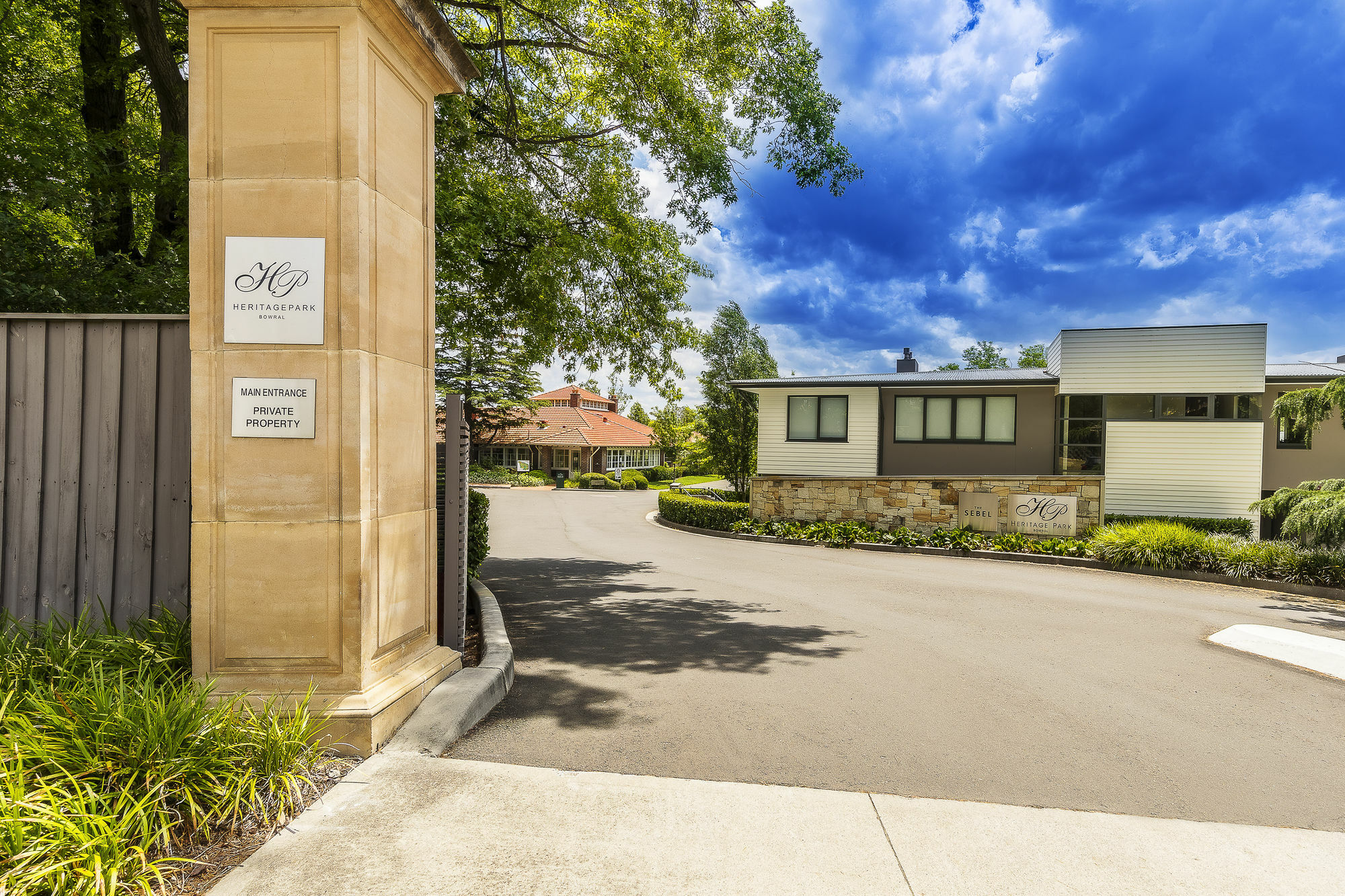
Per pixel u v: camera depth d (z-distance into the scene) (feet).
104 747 9.50
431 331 15.67
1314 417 34.47
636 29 31.76
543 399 198.59
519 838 9.71
